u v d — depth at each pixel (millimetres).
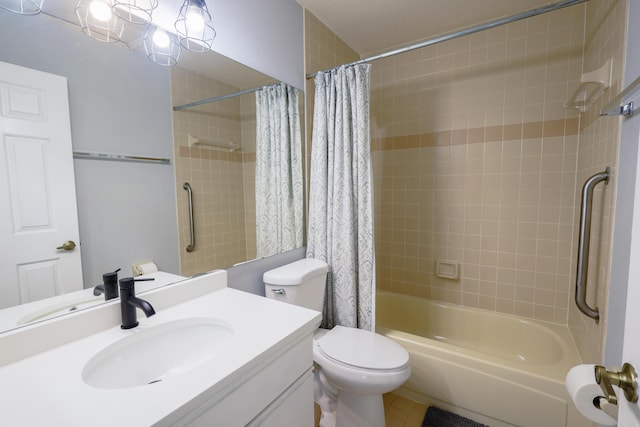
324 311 1785
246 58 1460
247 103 1488
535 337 1938
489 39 2004
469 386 1527
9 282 787
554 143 1866
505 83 1979
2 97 765
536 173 1930
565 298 1906
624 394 523
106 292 959
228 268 1413
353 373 1264
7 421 553
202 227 1302
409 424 1548
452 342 2207
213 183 1344
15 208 795
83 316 875
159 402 596
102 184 976
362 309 1719
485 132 2064
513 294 2061
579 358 1529
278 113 1670
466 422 1523
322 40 1996
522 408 1402
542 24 1848
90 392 631
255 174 1552
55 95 861
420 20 1974
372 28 2066
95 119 952
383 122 2449
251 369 757
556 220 1896
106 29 969
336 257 1728
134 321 930
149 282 1100
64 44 875
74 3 894
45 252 852
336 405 1539
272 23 1605
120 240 1024
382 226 2525
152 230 1119
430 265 2342
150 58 1092
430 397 1656
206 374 682
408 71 2312
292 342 908
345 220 1696
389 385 1241
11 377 690
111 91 988
